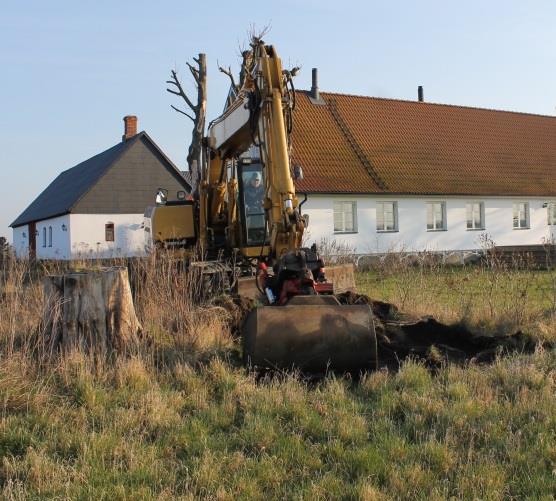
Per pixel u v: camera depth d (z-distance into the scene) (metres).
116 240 37.03
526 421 5.36
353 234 26.41
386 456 4.69
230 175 11.78
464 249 29.08
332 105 30.22
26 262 10.21
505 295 11.41
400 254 16.27
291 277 7.45
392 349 7.97
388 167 28.17
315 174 26.20
